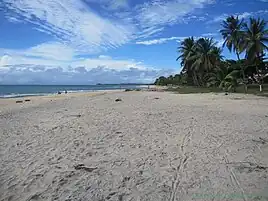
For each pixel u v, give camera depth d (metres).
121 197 3.84
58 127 9.20
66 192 4.00
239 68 42.31
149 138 7.34
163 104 17.98
